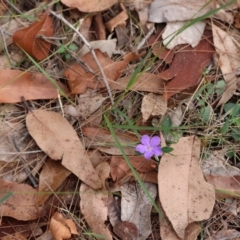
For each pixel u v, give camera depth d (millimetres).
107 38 656
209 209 574
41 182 584
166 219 580
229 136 619
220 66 641
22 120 607
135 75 596
